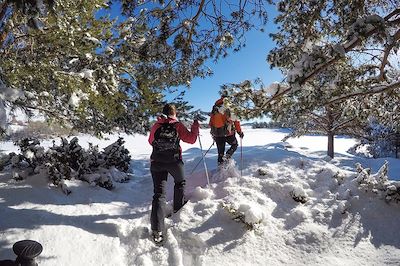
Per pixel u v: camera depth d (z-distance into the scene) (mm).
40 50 4840
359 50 4719
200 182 5645
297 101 5238
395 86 4398
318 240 3900
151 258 3680
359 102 5801
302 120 13281
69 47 4684
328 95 5000
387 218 4223
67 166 5297
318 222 4199
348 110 5910
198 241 3895
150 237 3959
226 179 5301
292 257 3732
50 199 4695
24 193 4723
